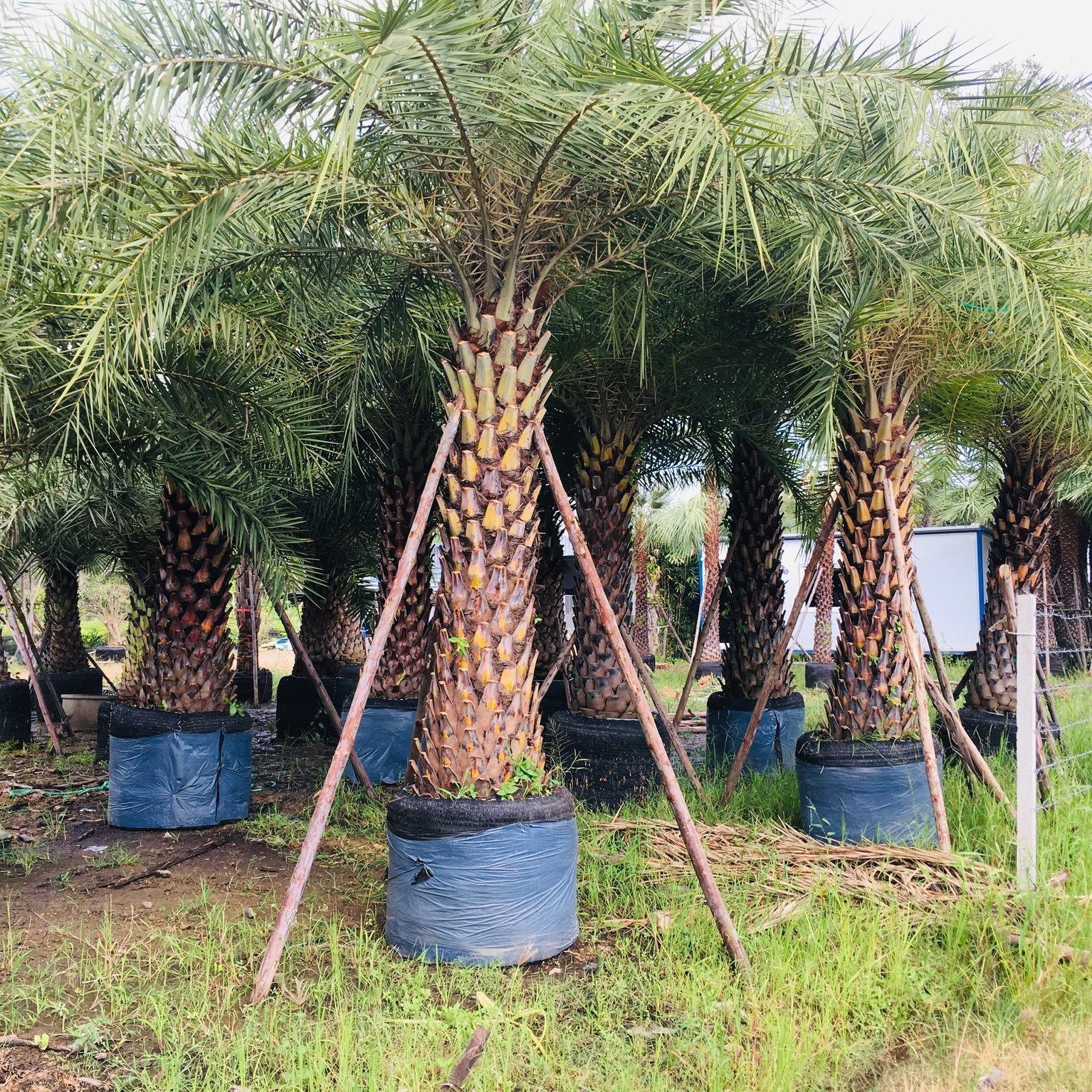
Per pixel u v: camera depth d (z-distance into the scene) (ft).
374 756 27.81
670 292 20.72
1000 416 26.91
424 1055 11.39
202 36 13.71
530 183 14.88
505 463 15.80
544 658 33.68
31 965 14.26
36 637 48.91
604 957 14.82
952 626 67.41
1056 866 17.44
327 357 24.17
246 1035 11.82
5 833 21.38
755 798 23.52
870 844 18.25
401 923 15.07
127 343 14.25
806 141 16.46
